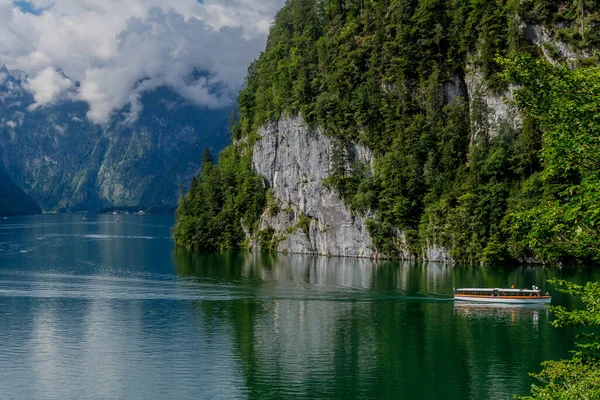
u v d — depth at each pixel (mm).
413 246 149625
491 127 152250
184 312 89500
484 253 135750
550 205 32250
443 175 152250
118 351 70250
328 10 197375
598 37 146125
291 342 73688
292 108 179250
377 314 87688
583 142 30000
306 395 57094
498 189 137875
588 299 30719
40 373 62844
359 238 160500
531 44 153875
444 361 66250
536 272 124250
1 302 96500
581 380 30016
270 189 189625
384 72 169875
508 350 69500
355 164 164250
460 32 164500
